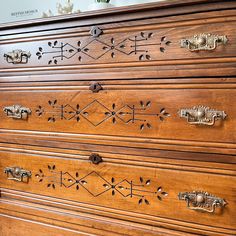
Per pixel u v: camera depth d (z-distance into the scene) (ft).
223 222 2.39
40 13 5.07
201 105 2.42
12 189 3.33
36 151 3.15
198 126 2.44
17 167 3.27
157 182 2.62
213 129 2.40
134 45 2.64
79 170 2.94
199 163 2.46
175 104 2.51
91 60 2.82
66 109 2.95
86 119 2.87
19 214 3.27
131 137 2.69
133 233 2.71
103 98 2.78
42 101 3.07
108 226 2.81
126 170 2.73
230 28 2.31
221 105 2.36
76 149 2.94
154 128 2.60
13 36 3.19
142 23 2.59
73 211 3.00
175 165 2.55
